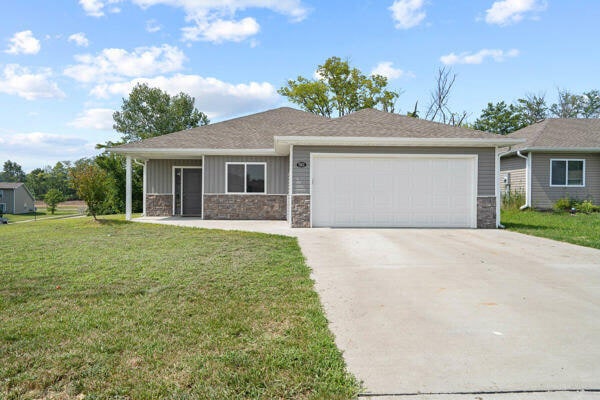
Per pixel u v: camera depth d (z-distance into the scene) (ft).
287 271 18.45
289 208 38.63
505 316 12.49
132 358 9.27
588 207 52.70
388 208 37.11
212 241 27.78
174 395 7.68
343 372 8.66
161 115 136.15
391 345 10.23
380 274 18.21
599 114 128.57
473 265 20.22
